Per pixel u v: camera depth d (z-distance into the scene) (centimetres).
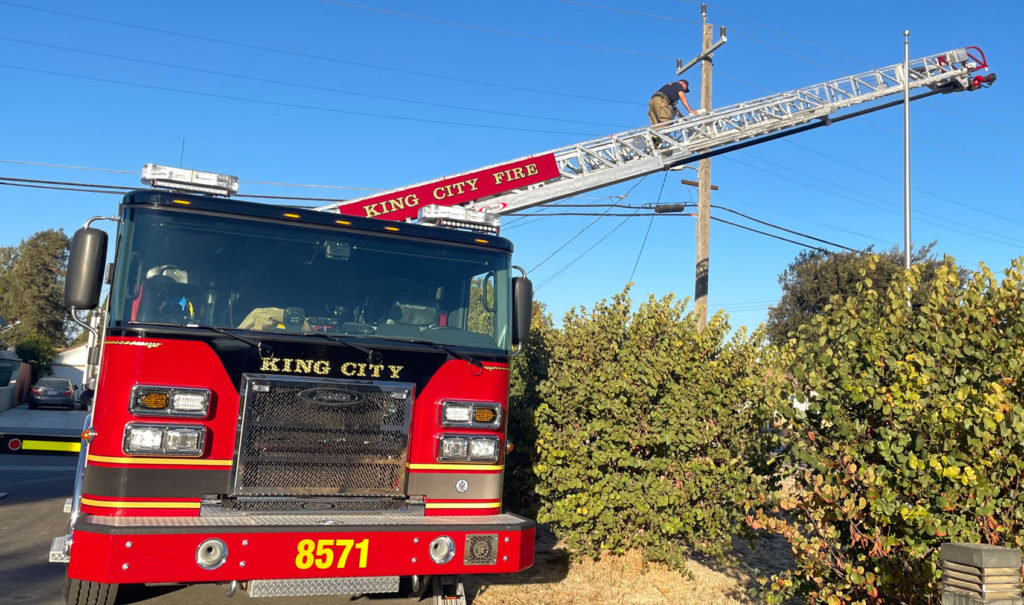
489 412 617
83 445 653
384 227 622
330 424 560
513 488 933
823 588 508
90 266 550
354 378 572
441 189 1190
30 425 2745
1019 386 460
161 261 551
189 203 565
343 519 541
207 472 530
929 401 463
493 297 650
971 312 477
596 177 1298
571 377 809
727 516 781
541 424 814
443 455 593
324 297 590
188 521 502
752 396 766
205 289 558
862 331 519
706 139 1428
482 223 684
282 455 546
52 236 7131
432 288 629
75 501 636
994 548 393
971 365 487
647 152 1379
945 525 438
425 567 547
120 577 471
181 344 532
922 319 505
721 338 816
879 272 2883
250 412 540
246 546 500
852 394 484
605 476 788
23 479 1384
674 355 802
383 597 686
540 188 1270
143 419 520
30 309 6875
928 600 457
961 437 450
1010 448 428
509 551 575
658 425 788
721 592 752
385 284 612
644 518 783
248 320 564
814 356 535
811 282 3203
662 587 762
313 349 563
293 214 593
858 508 469
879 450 475
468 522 570
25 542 870
